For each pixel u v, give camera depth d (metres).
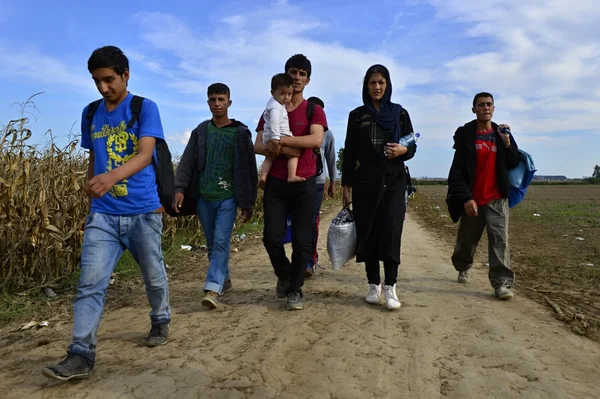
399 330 3.76
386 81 4.37
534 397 2.65
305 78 4.32
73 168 5.54
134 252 3.18
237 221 10.41
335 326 3.84
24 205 4.71
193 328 3.81
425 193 49.00
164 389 2.74
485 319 4.00
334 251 4.54
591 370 3.00
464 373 2.96
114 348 3.37
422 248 8.23
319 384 2.80
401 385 2.80
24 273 4.95
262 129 4.42
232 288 5.21
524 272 6.12
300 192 4.25
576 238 10.00
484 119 4.72
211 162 4.50
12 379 2.89
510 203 4.86
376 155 4.30
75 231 5.17
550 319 4.06
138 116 3.00
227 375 2.92
